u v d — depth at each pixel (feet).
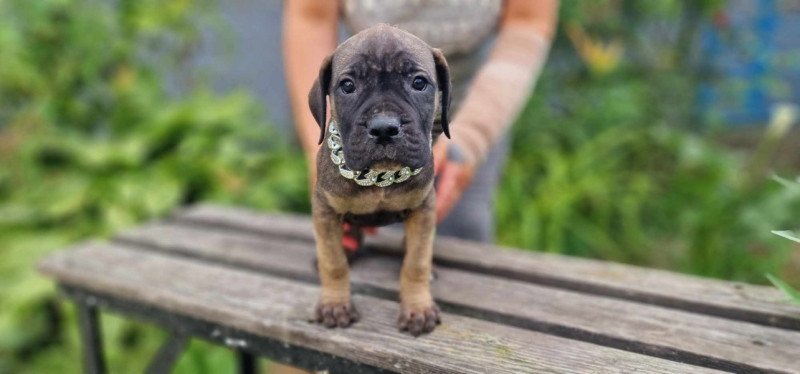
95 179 5.74
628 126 6.27
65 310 4.95
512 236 5.52
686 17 6.59
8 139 6.20
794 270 5.03
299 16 3.45
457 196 3.25
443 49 3.36
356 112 2.24
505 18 3.63
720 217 5.22
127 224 5.38
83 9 5.85
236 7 7.65
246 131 6.29
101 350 3.59
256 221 3.88
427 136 2.31
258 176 6.05
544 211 5.65
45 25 5.61
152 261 3.43
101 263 3.43
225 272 3.28
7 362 4.96
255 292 3.08
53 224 5.60
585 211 5.90
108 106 6.32
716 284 3.03
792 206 4.97
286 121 7.65
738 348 2.60
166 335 5.01
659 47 6.76
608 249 5.67
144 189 5.61
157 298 3.10
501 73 3.37
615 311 2.84
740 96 6.88
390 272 3.15
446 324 2.75
